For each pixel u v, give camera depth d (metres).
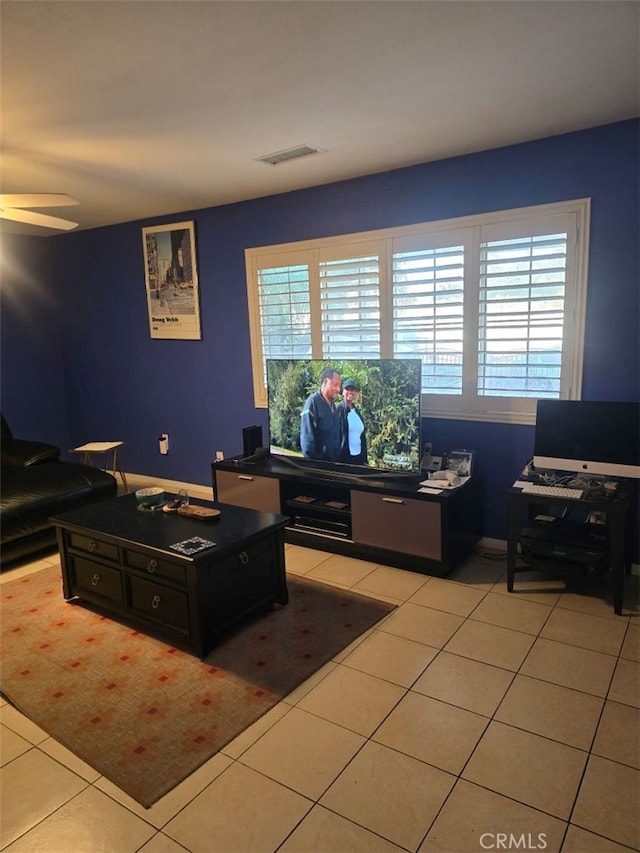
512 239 3.21
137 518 2.98
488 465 3.53
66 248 5.55
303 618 2.85
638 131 2.79
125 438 5.60
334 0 1.69
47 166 3.28
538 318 3.20
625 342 3.00
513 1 1.72
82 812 1.74
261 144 2.98
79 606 3.07
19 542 3.65
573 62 2.14
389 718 2.11
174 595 2.59
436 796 1.75
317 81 2.25
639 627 2.67
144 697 2.28
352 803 1.74
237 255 4.42
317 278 4.00
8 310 5.50
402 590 3.12
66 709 2.22
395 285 3.67
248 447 4.18
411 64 2.13
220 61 2.06
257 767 1.89
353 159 3.31
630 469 2.84
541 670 2.36
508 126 2.84
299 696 2.25
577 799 1.73
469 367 3.48
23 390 5.68
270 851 1.59
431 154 3.27
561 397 3.21
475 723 2.06
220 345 4.70
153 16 1.74
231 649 2.60
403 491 3.26
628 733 1.99
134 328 5.23
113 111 2.48
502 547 3.57
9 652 2.63
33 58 1.98
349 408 3.61
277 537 2.91
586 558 2.85
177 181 3.66
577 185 2.99
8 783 1.86
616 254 2.95
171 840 1.63
